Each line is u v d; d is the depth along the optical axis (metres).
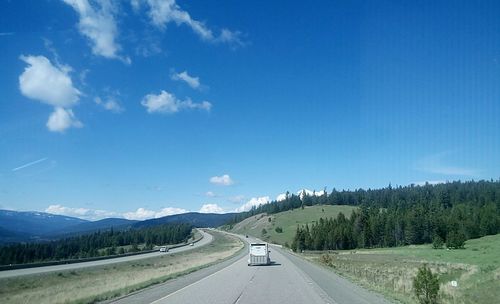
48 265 54.47
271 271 41.00
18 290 30.59
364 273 41.66
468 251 83.19
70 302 17.97
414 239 136.62
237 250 110.38
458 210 145.25
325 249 139.88
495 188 185.88
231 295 20.75
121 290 22.75
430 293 20.70
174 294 21.11
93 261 67.62
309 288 24.56
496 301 23.80
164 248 112.88
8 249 114.62
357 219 148.88
